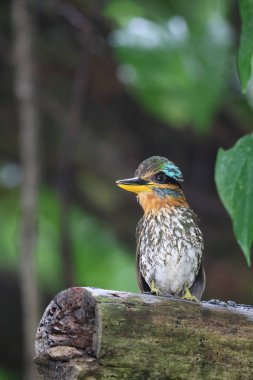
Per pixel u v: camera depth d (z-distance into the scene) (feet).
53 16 44.55
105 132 47.06
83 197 47.32
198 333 18.48
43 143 46.55
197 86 36.78
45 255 46.88
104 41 43.42
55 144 46.68
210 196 47.32
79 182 46.98
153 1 38.50
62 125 44.98
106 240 46.55
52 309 18.57
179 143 47.57
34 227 36.70
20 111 39.11
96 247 46.14
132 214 47.11
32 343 34.91
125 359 17.88
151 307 18.20
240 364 18.69
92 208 47.39
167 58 36.45
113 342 17.79
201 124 37.99
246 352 18.75
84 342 18.07
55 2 42.68
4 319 48.21
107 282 45.19
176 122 40.96
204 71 36.76
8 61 46.34
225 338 18.63
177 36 36.88
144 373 18.03
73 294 18.33
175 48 36.55
